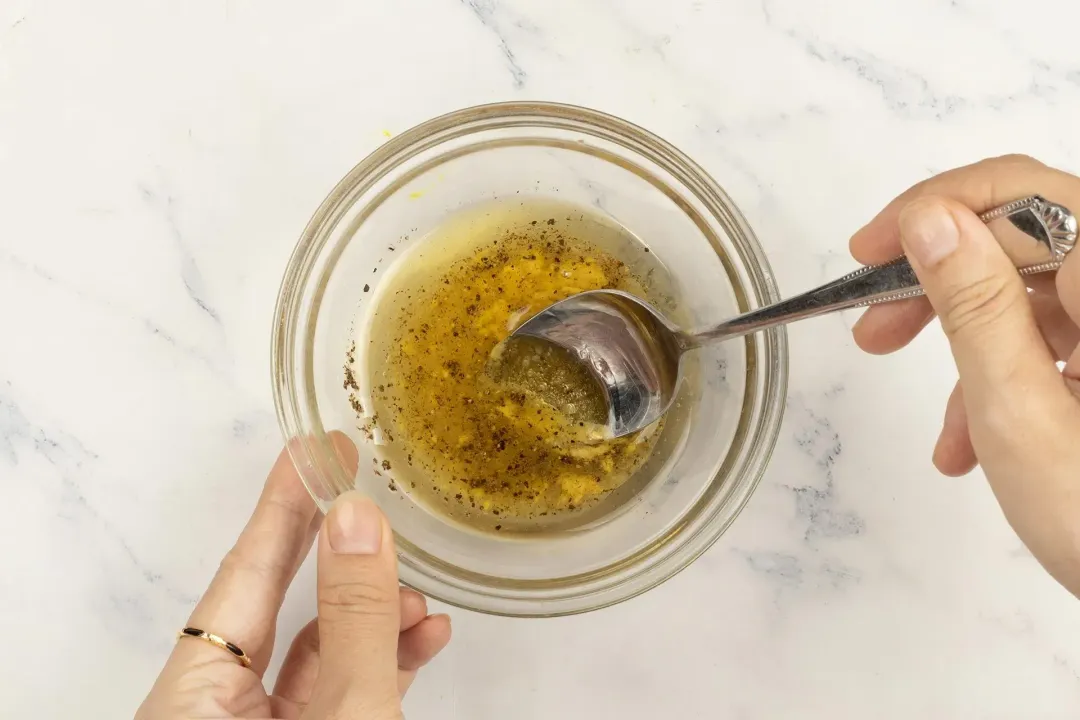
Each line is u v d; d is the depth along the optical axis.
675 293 0.40
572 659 0.41
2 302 0.41
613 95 0.42
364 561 0.34
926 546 0.41
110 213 0.41
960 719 0.41
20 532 0.41
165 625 0.41
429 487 0.39
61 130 0.41
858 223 0.41
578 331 0.39
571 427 0.39
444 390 0.40
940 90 0.42
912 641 0.41
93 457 0.41
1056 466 0.32
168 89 0.41
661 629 0.41
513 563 0.38
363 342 0.40
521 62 0.42
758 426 0.37
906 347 0.41
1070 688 0.41
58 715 0.41
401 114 0.41
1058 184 0.35
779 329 0.37
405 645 0.39
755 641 0.41
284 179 0.41
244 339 0.41
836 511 0.41
